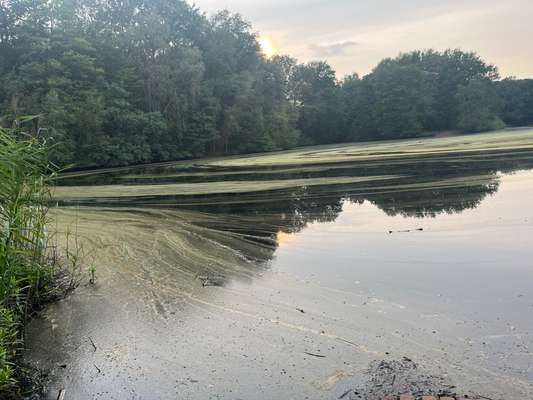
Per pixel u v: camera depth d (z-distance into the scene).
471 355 4.03
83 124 33.72
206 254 7.58
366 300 5.40
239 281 6.22
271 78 55.41
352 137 65.06
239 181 18.00
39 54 35.22
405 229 8.79
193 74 43.44
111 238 8.66
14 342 4.40
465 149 26.89
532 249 7.00
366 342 4.38
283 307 5.29
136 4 45.81
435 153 25.58
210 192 14.98
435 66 70.56
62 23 38.22
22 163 5.24
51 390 3.88
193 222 10.23
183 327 4.89
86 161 34.09
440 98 68.38
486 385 3.57
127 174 24.67
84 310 5.39
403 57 73.56
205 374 4.00
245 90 49.06
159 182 19.09
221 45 50.09
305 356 4.19
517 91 74.25
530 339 4.25
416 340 4.36
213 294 5.76
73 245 8.08
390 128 62.94
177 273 6.60
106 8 44.56
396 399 3.43
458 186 13.33
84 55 36.47
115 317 5.18
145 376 4.02
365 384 3.69
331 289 5.80
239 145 48.62
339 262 6.96
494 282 5.77
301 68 68.31
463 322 4.68
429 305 5.16
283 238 8.62
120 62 41.09
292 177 18.33
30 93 33.16
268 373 3.96
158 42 43.06
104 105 35.81
